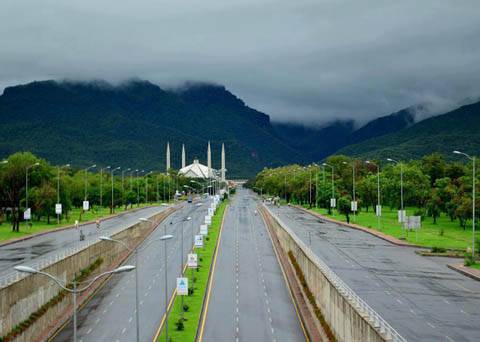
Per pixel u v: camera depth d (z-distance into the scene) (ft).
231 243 631.56
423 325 262.88
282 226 608.60
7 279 287.48
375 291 341.82
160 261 513.45
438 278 384.27
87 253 421.59
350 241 588.09
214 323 315.78
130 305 354.13
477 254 468.34
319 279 328.08
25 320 285.43
